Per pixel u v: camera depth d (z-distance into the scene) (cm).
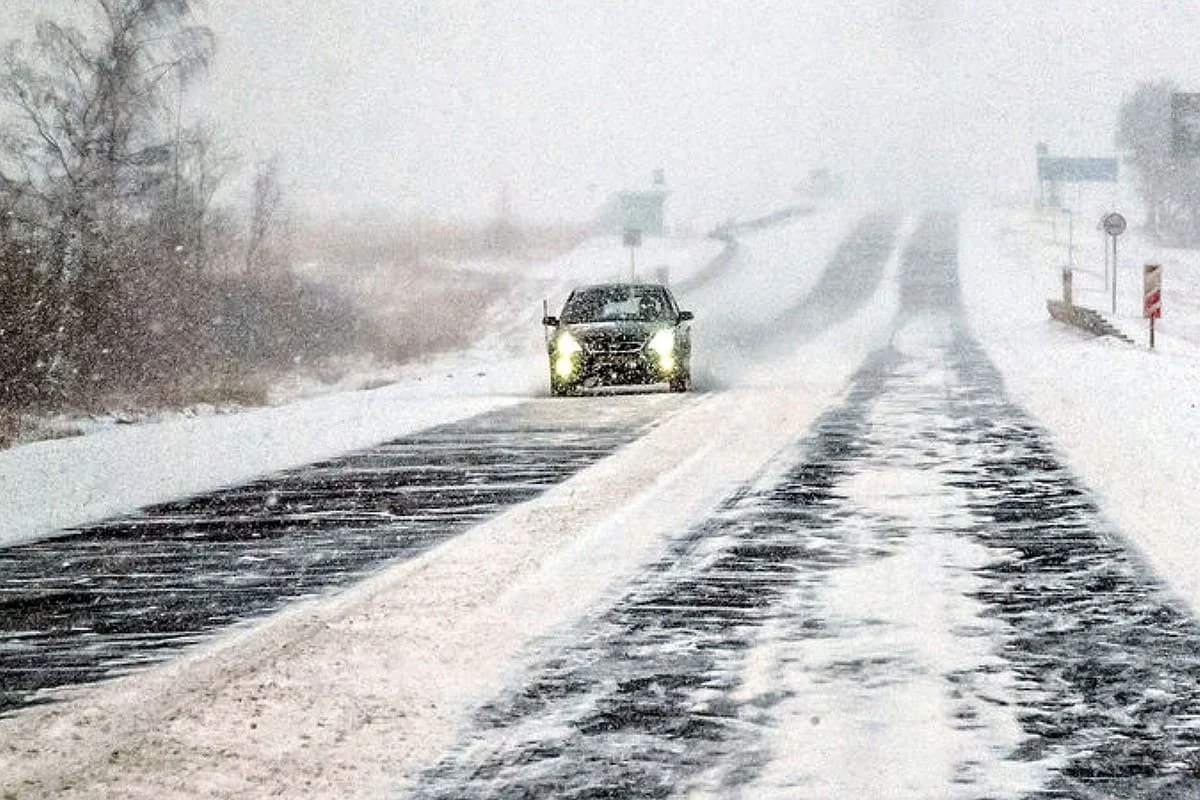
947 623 1714
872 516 2497
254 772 1223
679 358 5253
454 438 4056
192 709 1421
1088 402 4356
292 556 2334
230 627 1830
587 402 5062
